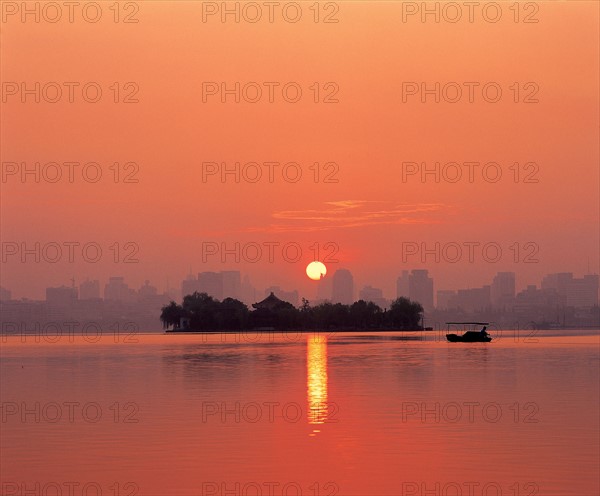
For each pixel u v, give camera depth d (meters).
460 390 56.84
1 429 40.12
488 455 32.97
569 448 34.31
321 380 65.50
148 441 36.38
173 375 72.12
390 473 30.06
